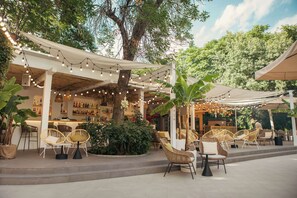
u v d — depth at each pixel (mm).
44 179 4141
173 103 5941
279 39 15594
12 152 5547
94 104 12539
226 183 4328
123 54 7992
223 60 17953
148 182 4391
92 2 7578
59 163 4984
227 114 17609
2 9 5809
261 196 3477
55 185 4055
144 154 6906
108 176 4742
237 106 13922
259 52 15477
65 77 8734
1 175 4184
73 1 6926
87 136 6355
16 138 7398
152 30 7844
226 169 5828
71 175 4355
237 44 16438
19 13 6398
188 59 21125
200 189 3889
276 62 2934
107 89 11047
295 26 15766
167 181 4488
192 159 5051
